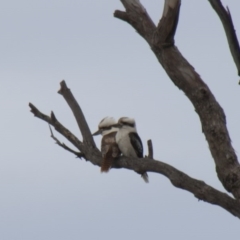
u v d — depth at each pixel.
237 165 13.23
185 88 13.99
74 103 16.50
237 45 12.99
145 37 14.75
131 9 14.91
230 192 13.27
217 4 12.72
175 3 13.90
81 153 16.72
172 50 14.23
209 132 13.56
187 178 13.48
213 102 13.73
